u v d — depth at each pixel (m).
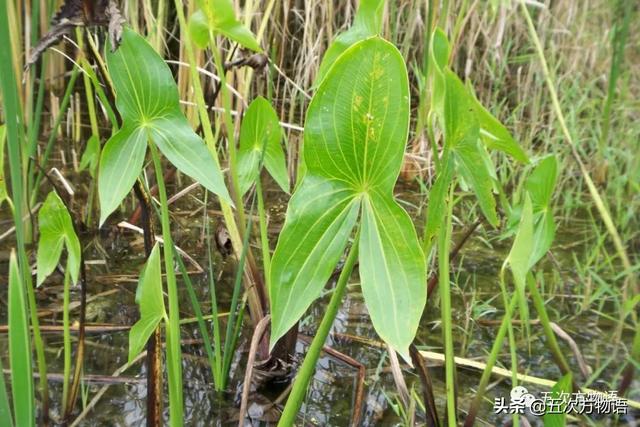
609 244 1.51
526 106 2.13
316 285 0.56
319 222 0.56
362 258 0.56
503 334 0.86
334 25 1.98
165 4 1.95
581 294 1.29
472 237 1.52
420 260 0.54
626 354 1.11
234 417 0.92
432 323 1.19
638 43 1.93
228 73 1.65
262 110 1.00
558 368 1.07
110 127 2.01
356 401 0.94
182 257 1.34
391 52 0.51
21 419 0.59
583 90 2.04
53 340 1.06
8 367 0.96
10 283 0.56
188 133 0.70
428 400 0.87
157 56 0.68
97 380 0.97
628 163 1.68
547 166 0.87
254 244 1.40
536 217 0.91
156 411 0.82
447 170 0.67
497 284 1.32
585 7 2.02
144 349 1.06
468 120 0.67
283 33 1.92
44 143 1.85
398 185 1.83
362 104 0.53
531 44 2.05
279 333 0.55
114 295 1.20
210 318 1.15
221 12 0.91
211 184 0.69
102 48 0.78
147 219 0.77
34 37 1.36
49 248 0.86
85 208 1.48
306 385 0.66
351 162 0.55
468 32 2.09
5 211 1.45
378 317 0.55
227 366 0.96
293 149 1.78
